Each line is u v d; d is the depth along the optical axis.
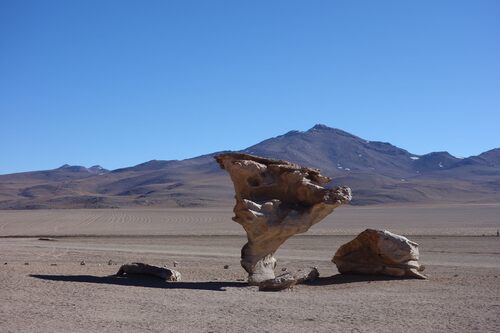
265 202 21.34
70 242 42.59
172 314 14.87
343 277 22.39
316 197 21.19
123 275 22.83
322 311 15.23
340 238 44.22
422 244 38.84
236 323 13.76
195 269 26.09
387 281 21.30
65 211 117.31
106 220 81.31
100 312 15.05
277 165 21.69
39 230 61.16
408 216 86.81
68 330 13.00
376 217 84.06
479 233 48.66
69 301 16.58
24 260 28.75
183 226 66.56
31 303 16.17
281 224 20.88
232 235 48.69
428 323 13.71
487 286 19.95
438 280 21.58
